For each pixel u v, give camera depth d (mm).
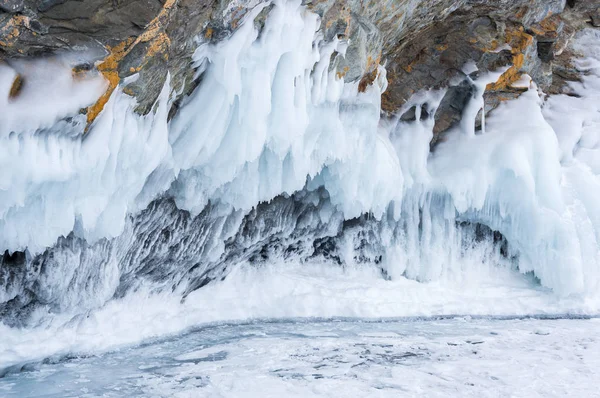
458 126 8891
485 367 5766
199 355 5770
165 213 6062
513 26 8391
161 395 4594
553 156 8773
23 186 4137
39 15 3822
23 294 5000
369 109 7242
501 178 8711
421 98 8562
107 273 5570
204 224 6594
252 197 6477
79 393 4551
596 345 6789
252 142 5734
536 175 8758
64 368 5160
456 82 8586
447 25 8102
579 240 8922
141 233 5934
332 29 6133
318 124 6609
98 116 4469
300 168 6590
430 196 8695
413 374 5434
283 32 5629
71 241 5121
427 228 8734
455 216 8898
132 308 6262
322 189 7887
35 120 4023
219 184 5996
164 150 5199
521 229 8812
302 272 8422
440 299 8469
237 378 5078
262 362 5609
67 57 4109
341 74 6605
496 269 9281
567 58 10320
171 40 4688
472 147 8719
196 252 6699
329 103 6613
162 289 6648
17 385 4676
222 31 5129
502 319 8320
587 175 9414
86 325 5676
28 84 3982
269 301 7660
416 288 8539
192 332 6695
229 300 7402
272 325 7250
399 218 8586
